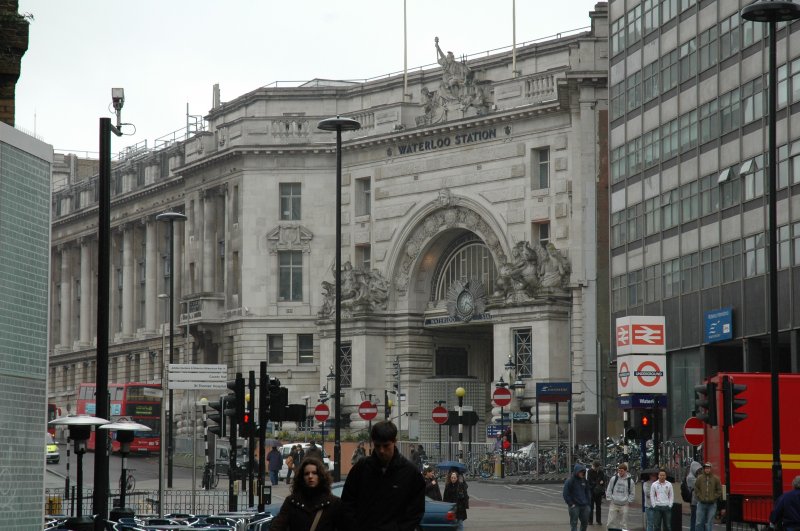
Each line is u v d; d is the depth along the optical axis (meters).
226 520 25.61
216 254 109.31
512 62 94.19
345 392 96.44
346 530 14.93
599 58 85.12
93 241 137.75
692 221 64.31
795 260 55.00
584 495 35.97
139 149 128.50
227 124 106.12
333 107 104.44
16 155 15.55
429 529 29.20
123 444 31.08
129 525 24.08
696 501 35.06
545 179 88.31
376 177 98.31
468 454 72.75
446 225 93.69
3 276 15.12
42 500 15.98
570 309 84.81
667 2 66.88
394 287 96.56
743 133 59.41
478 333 98.50
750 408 38.22
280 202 103.62
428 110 95.12
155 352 120.44
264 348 102.62
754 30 58.28
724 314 60.66
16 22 17.58
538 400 67.88
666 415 67.31
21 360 15.54
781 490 32.12
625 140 72.19
